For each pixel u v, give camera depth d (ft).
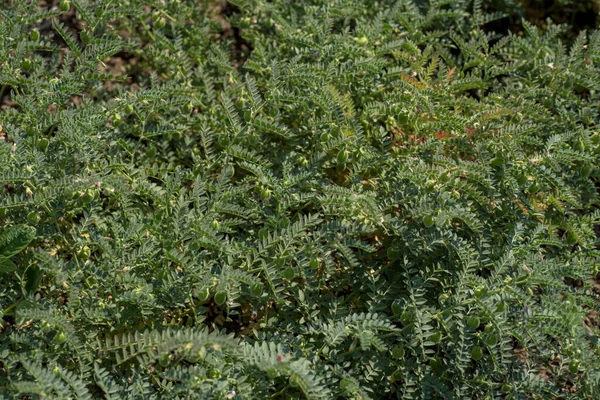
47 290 4.95
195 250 4.97
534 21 7.17
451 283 5.08
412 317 4.85
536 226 5.32
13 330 4.90
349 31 6.61
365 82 5.91
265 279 5.10
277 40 6.33
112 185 4.93
